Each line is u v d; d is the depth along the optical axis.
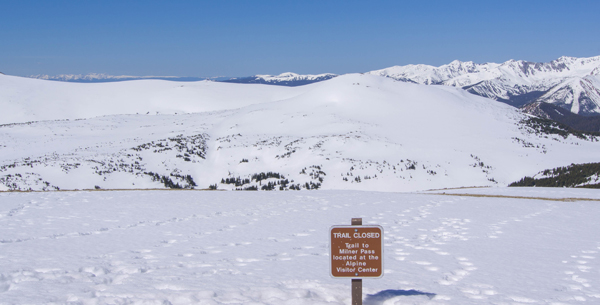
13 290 8.81
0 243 14.47
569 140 156.00
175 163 123.50
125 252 13.16
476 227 18.09
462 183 107.50
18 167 99.06
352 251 7.58
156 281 9.64
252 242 14.96
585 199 30.17
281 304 7.92
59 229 17.50
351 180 108.19
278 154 130.88
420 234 16.53
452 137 151.12
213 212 23.00
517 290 8.98
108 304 7.82
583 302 8.13
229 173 119.88
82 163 106.25
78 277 10.01
